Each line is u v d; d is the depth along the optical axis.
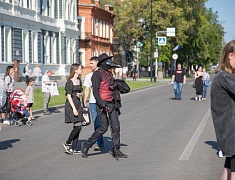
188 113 20.69
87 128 15.90
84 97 11.62
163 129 15.16
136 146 11.84
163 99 30.52
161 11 66.50
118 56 85.56
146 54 69.50
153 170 8.98
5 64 42.00
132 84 49.72
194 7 71.75
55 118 19.64
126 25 68.69
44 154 11.04
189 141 12.52
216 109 5.26
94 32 70.69
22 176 8.70
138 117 19.22
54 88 21.11
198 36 76.31
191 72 97.62
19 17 45.09
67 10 60.09
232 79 5.14
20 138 13.84
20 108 17.19
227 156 5.24
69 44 60.75
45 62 53.34
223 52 5.38
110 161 10.00
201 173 8.69
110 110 10.12
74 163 9.87
